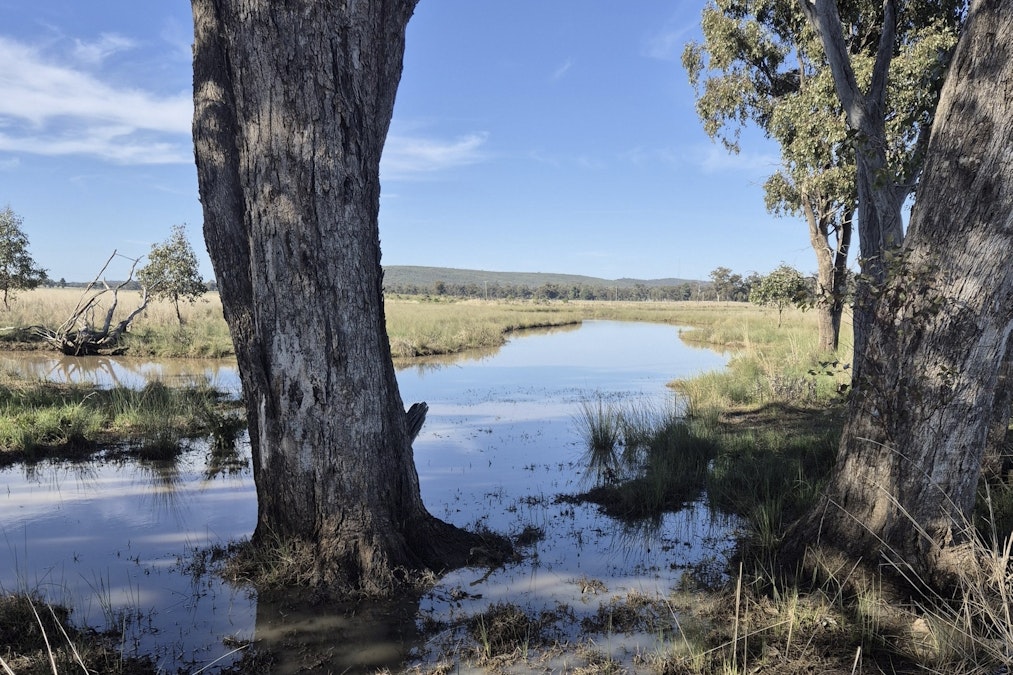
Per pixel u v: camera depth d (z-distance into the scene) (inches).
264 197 157.4
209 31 163.6
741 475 247.8
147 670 127.4
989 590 133.6
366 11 161.3
